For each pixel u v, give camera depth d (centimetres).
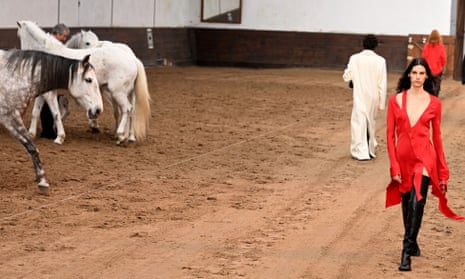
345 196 1062
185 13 3450
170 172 1179
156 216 922
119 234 840
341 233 877
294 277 717
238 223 902
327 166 1271
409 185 754
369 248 823
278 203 1008
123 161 1248
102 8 2839
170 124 1666
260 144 1456
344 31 3306
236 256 774
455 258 794
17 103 1019
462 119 1906
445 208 766
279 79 2838
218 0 3441
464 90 2666
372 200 1043
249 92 2359
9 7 2350
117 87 1338
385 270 748
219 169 1216
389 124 763
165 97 2152
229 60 3447
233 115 1845
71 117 1684
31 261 737
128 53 1362
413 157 749
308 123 1758
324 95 2355
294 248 811
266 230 877
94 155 1283
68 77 1055
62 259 746
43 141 1380
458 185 1153
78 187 1057
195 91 2331
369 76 1326
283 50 3388
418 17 3181
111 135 1488
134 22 3061
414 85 758
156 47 3194
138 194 1030
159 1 3228
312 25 3344
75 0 2678
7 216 900
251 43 3419
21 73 1023
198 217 923
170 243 812
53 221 885
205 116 1808
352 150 1342
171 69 3125
